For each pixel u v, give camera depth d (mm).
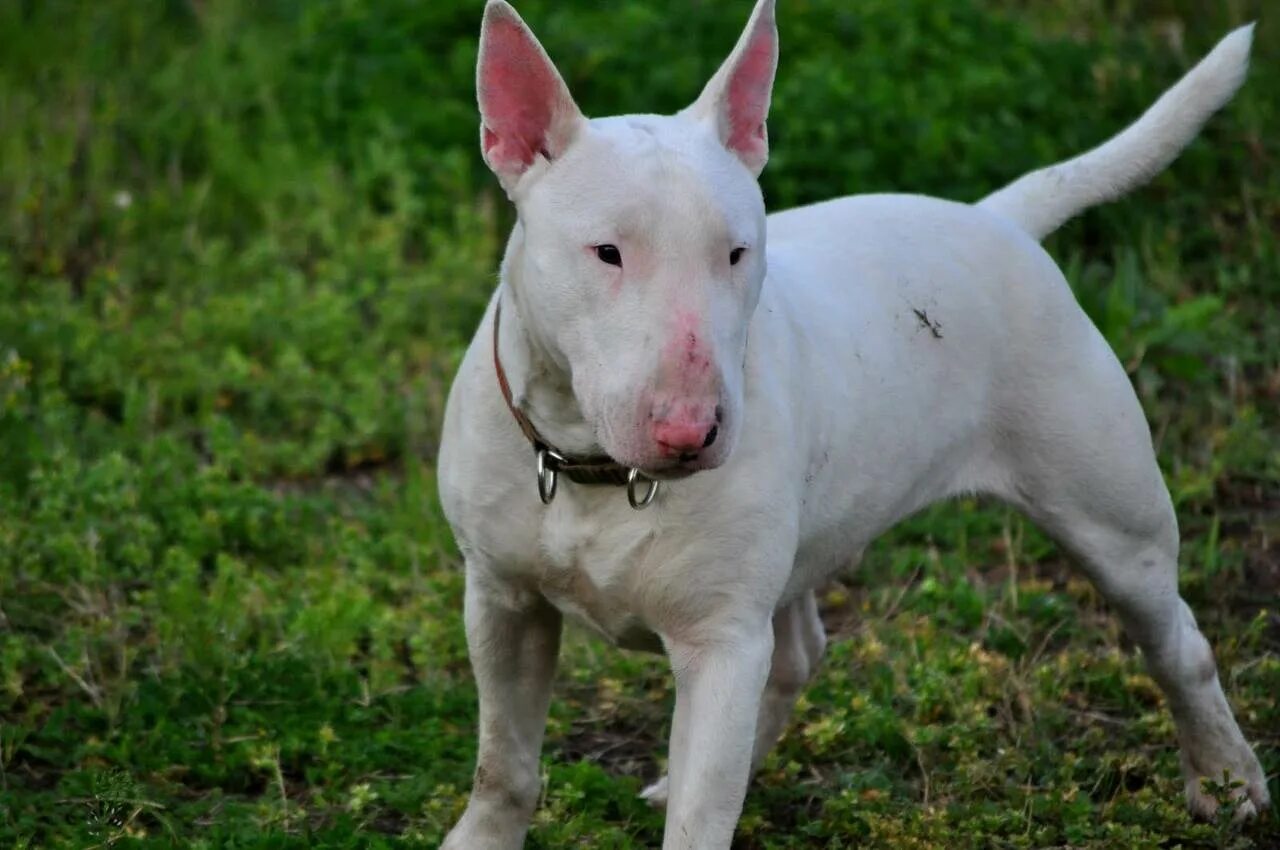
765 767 7242
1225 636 8188
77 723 7273
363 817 6738
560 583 5754
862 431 6129
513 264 5461
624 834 6574
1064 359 6582
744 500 5484
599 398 5016
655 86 12234
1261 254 11844
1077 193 7242
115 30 14531
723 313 5012
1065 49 13391
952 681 7684
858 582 9008
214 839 6297
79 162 12680
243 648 7949
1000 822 6633
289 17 14398
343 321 10969
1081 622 8469
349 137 12805
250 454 9898
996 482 6762
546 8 13320
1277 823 6859
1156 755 7387
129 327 10984
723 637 5617
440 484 6000
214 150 12812
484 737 6242
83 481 9109
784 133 12055
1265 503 9695
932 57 13070
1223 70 7180
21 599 8180
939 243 6531
